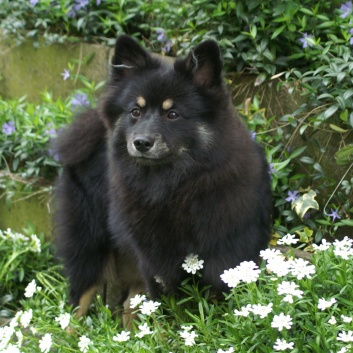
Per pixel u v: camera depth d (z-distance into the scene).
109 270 6.68
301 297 4.54
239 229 5.39
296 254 6.33
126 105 5.59
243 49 7.46
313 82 6.72
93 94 8.38
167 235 5.42
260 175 5.70
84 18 8.80
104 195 6.35
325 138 6.64
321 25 7.00
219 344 4.71
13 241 7.57
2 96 9.67
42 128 8.14
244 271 4.70
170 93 5.40
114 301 7.18
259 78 7.11
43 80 9.26
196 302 5.57
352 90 6.26
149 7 8.71
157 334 5.00
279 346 4.28
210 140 5.34
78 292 6.66
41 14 9.18
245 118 7.09
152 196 5.43
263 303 4.63
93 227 6.50
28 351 5.24
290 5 6.98
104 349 4.96
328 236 6.62
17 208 8.16
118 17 8.65
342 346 4.30
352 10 6.81
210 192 5.33
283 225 6.84
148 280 5.71
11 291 7.50
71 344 5.37
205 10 7.75
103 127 6.44
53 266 7.47
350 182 6.43
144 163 5.35
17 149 8.17
